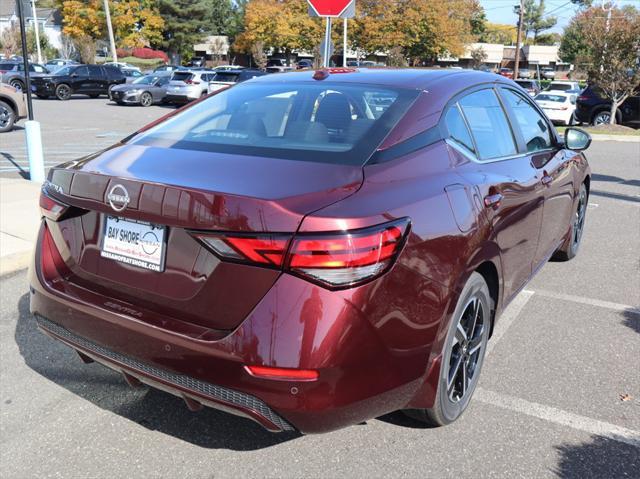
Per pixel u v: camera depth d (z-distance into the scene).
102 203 2.52
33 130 8.09
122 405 3.20
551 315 4.36
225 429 2.99
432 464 2.71
